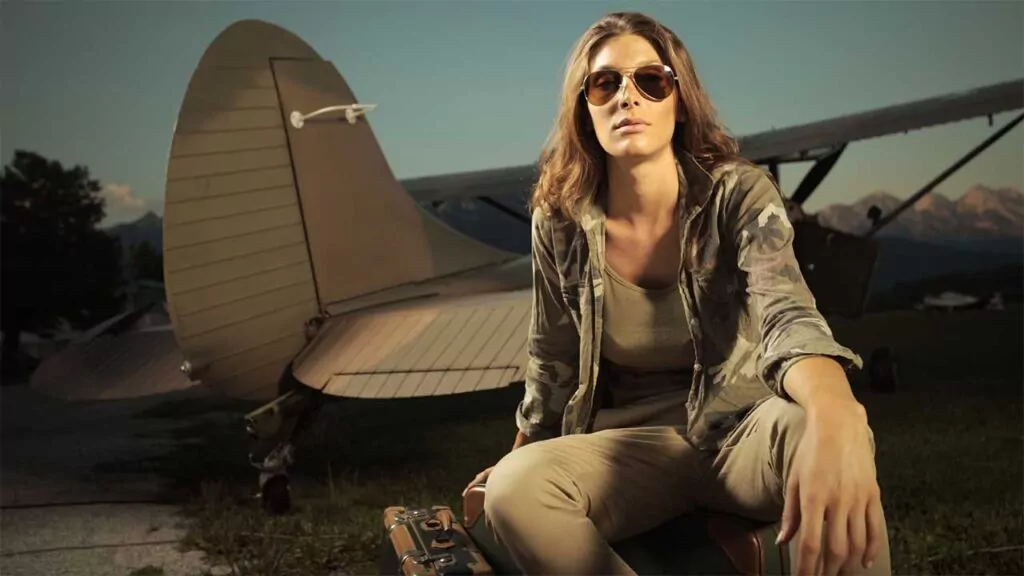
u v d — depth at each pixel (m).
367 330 3.86
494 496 1.37
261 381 3.95
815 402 1.08
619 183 1.56
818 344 1.16
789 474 1.11
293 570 3.07
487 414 5.66
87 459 4.93
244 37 3.81
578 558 1.33
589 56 1.56
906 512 3.49
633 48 1.51
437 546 1.74
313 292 4.06
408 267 4.47
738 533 1.38
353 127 4.32
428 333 3.69
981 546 3.08
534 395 1.80
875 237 6.40
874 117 5.24
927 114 5.08
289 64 3.99
